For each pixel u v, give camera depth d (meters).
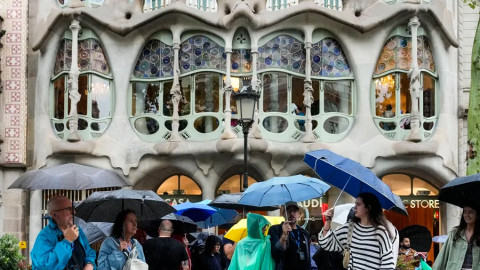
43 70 25.56
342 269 10.88
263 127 24.52
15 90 25.47
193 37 25.03
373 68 25.20
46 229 7.95
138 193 9.67
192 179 25.59
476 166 17.03
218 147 23.83
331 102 25.25
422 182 25.83
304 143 24.36
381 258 8.02
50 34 25.41
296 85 25.09
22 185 8.52
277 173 24.53
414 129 24.12
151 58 25.44
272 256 9.80
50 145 24.91
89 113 25.05
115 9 25.30
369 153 24.64
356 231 8.20
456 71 25.75
